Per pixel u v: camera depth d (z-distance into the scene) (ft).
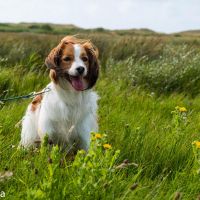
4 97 27.73
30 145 19.40
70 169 14.51
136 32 111.04
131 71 37.65
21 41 49.06
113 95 29.99
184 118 20.92
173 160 18.15
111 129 21.85
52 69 18.22
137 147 18.81
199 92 36.96
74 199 12.74
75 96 18.39
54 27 160.45
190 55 45.80
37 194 12.13
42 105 18.88
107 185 13.15
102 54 46.09
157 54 49.44
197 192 15.39
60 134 18.84
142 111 26.66
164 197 14.38
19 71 32.65
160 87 36.29
